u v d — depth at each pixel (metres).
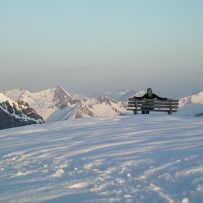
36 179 9.92
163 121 22.14
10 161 12.92
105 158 11.60
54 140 16.55
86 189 8.70
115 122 22.81
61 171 10.73
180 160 10.22
